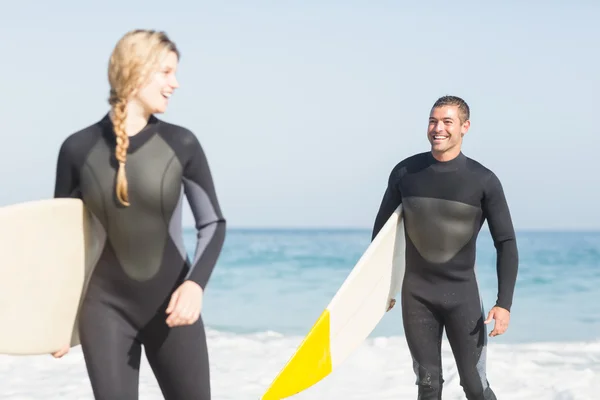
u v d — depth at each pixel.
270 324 12.24
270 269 23.11
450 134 4.26
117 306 2.78
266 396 3.57
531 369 7.09
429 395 4.32
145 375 6.75
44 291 2.76
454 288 4.29
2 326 2.71
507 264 4.33
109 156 2.71
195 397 2.86
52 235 2.75
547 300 15.48
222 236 2.80
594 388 6.19
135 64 2.66
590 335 10.81
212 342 8.95
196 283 2.67
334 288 17.55
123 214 2.72
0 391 6.05
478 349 4.33
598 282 19.23
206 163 2.83
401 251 4.47
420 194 4.32
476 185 4.27
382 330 10.81
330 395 5.91
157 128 2.77
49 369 7.01
